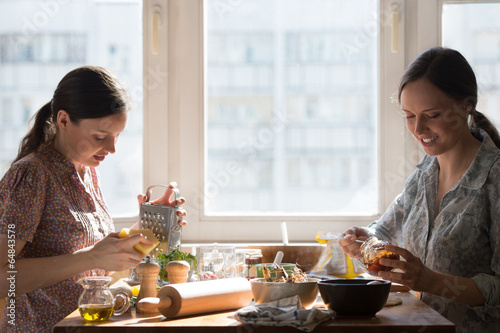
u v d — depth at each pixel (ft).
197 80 6.44
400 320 3.39
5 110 6.25
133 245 3.91
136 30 6.40
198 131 6.45
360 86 6.46
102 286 3.55
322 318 3.29
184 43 6.43
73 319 3.55
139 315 3.69
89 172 5.01
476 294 3.93
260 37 6.49
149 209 5.02
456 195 4.42
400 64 6.36
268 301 3.73
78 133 4.40
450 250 4.32
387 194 6.40
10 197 4.09
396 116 6.36
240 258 4.92
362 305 3.42
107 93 4.34
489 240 4.29
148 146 6.41
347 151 6.49
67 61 6.30
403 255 3.82
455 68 4.34
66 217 4.33
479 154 4.38
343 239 4.53
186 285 3.65
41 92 6.28
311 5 6.45
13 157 6.24
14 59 6.24
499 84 6.37
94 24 6.34
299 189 6.52
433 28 6.34
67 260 3.89
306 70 6.48
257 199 6.55
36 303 4.20
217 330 3.31
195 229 6.47
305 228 6.43
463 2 6.36
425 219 4.64
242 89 6.51
